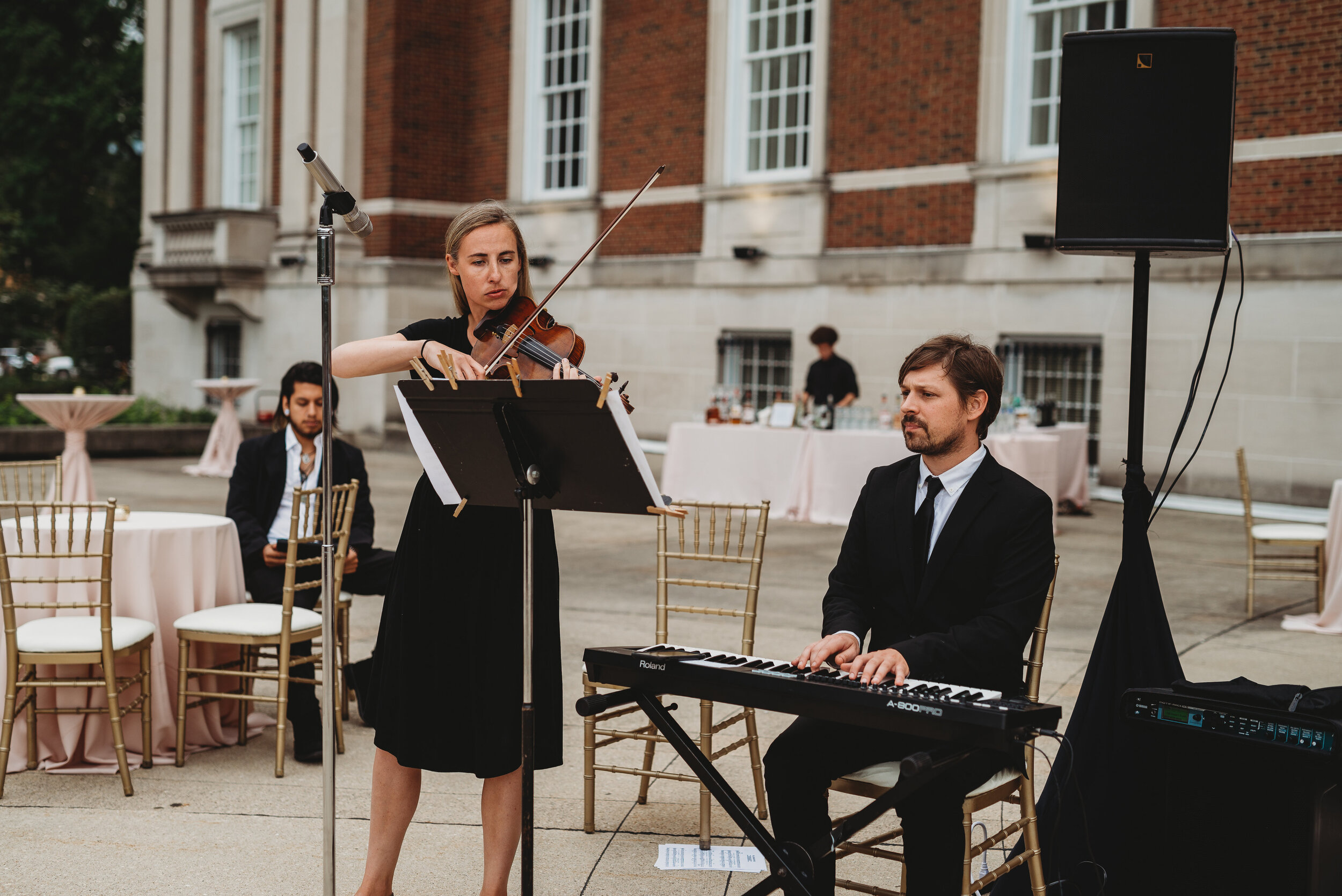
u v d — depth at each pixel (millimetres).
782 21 14375
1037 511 2930
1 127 26375
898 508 3051
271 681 5160
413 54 17125
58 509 4469
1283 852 2541
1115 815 2943
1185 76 3033
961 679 2801
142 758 4430
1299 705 2525
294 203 18281
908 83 13188
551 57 16844
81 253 27688
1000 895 2992
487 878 3094
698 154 15102
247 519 5051
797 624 6539
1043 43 12328
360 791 4133
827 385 11094
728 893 3322
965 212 12781
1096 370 11984
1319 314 10430
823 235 13930
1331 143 10422
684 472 11047
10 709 4062
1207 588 7629
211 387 13938
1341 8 10312
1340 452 10383
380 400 17109
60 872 3408
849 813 3994
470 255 3068
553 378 2783
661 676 2779
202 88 20922
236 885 3336
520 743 3043
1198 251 3049
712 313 14859
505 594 3051
